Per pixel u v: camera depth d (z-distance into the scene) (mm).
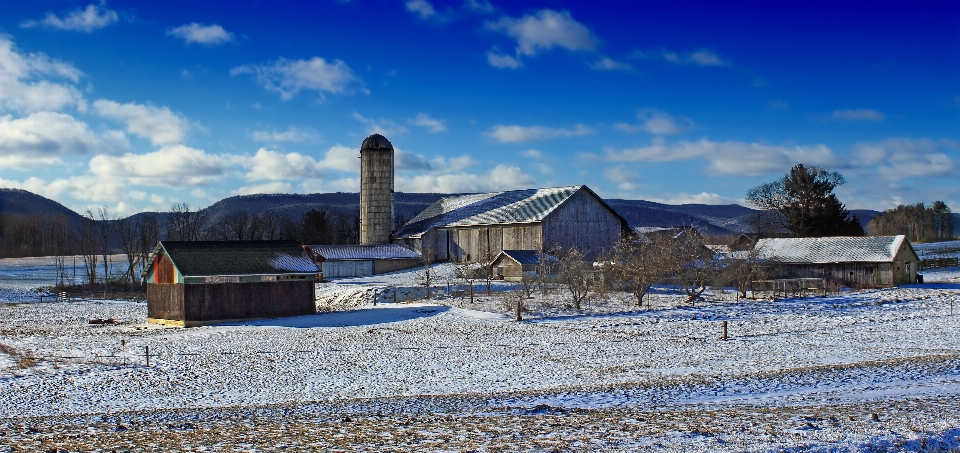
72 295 92938
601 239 92938
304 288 59500
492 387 30781
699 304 61406
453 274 87500
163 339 47750
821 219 117000
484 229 96625
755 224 136875
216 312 56594
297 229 173250
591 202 92562
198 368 36531
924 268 103250
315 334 48688
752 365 34219
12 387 32031
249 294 57625
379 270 95688
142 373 35281
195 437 20531
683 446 17609
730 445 17531
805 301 63688
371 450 18234
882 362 33188
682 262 63438
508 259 81750
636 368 34469
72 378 34031
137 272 130875
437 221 104750
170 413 25797
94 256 123312
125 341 46750
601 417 22500
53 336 50438
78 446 19406
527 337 45688
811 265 82625
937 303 61562
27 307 75875
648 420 21469
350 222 189250
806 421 20203
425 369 35656
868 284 78875
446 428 21047
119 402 29172
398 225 179000
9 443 19969
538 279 69062
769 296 67125
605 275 69375
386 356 39562
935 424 19078
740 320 52719
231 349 42594
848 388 27672
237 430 21734
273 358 39312
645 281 61250
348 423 22594
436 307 59906
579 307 58438
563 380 31969
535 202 94000
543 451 17562
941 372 30375
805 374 30719
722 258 71375
